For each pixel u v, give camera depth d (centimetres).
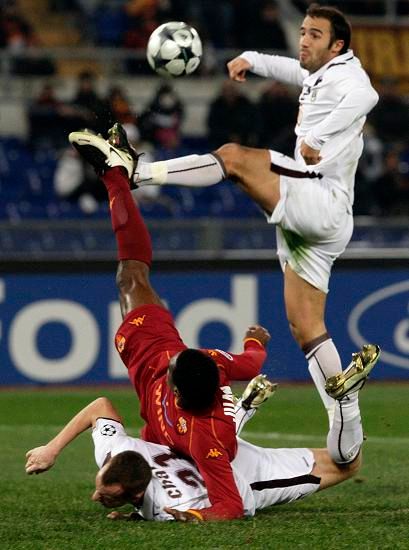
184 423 1983
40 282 4588
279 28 6341
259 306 4734
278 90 5616
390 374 4816
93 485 2589
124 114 5516
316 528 1947
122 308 2230
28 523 2055
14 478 2698
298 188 2330
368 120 5731
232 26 6303
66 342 4606
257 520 2009
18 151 5812
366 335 4809
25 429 3569
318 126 2380
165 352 2112
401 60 6356
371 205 5441
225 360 2117
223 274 4719
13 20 6112
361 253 4812
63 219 5566
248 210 5800
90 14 6506
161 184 2270
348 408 2206
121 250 2262
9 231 4716
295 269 2434
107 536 1877
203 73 6197
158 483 2008
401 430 3488
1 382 4559
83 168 5547
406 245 4944
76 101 5672
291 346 4734
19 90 6028
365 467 2830
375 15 6556
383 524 2006
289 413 3869
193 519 1962
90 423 2111
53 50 6056
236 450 2058
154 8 6241
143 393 2108
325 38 2456
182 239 4775
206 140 5850
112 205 2247
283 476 2148
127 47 6131
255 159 2314
